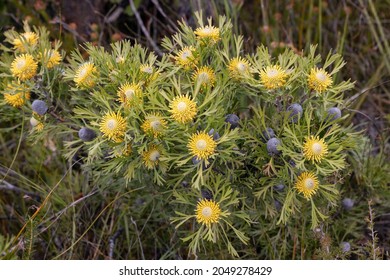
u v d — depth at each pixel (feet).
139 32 3.58
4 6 3.59
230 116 2.28
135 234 3.01
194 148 2.07
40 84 2.40
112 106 2.37
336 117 2.29
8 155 3.34
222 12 3.64
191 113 2.08
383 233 3.10
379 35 3.85
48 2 3.67
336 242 2.89
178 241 2.87
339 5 3.88
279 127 2.29
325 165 2.22
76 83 2.34
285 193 2.37
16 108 2.55
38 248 2.93
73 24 3.43
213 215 2.17
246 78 2.26
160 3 3.74
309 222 2.68
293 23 3.80
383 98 3.66
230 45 3.30
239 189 2.41
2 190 3.21
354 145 2.23
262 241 2.73
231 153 2.29
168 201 2.59
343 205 2.85
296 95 2.39
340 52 3.34
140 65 2.32
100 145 2.28
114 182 2.62
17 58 2.35
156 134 2.12
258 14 3.80
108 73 2.32
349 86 2.27
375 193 2.90
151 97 2.10
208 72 2.28
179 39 2.47
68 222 2.94
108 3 3.67
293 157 2.13
